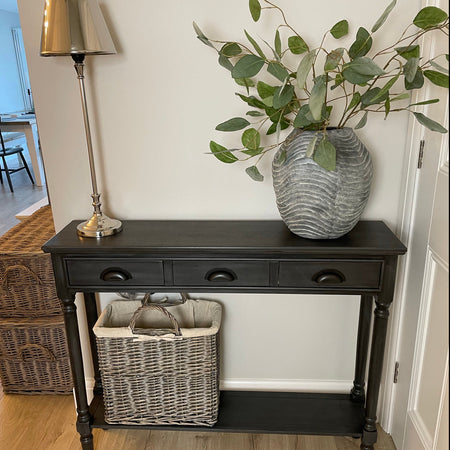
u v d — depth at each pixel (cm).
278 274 141
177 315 178
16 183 574
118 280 144
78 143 162
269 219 168
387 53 146
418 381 150
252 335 186
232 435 180
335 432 161
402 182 158
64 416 190
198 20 147
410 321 155
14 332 192
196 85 154
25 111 781
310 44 148
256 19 132
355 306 179
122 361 158
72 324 151
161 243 141
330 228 136
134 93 156
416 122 145
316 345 186
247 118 156
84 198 169
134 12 147
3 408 195
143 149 162
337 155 129
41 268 184
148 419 166
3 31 741
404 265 158
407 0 141
